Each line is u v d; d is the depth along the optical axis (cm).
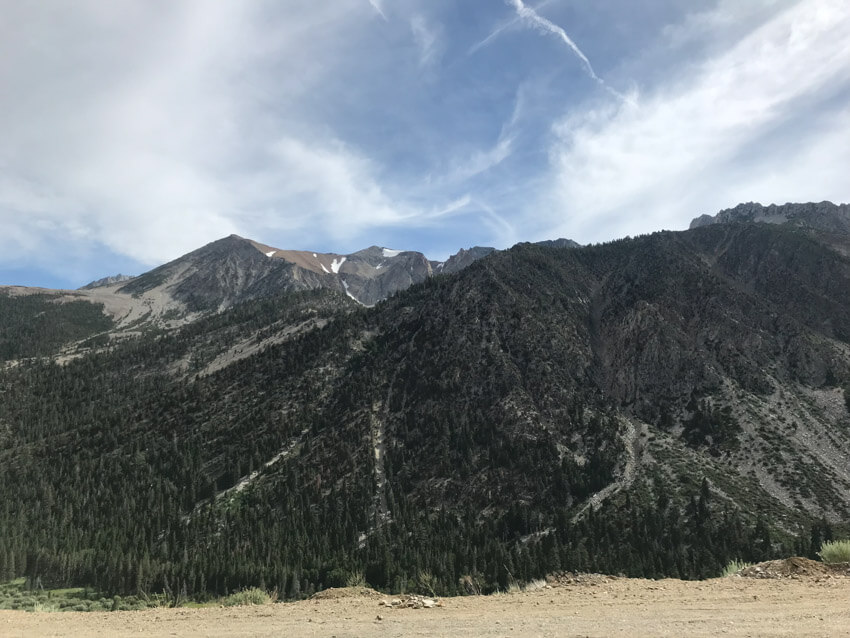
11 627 1483
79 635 1330
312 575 8225
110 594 8025
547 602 1502
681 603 1361
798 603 1272
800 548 7569
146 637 1283
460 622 1273
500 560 7612
